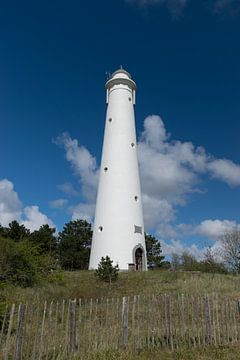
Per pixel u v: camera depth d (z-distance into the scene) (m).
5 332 12.23
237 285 21.52
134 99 40.03
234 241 41.47
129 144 36.81
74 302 11.10
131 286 22.59
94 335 11.82
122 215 33.53
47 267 25.23
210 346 11.81
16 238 40.50
